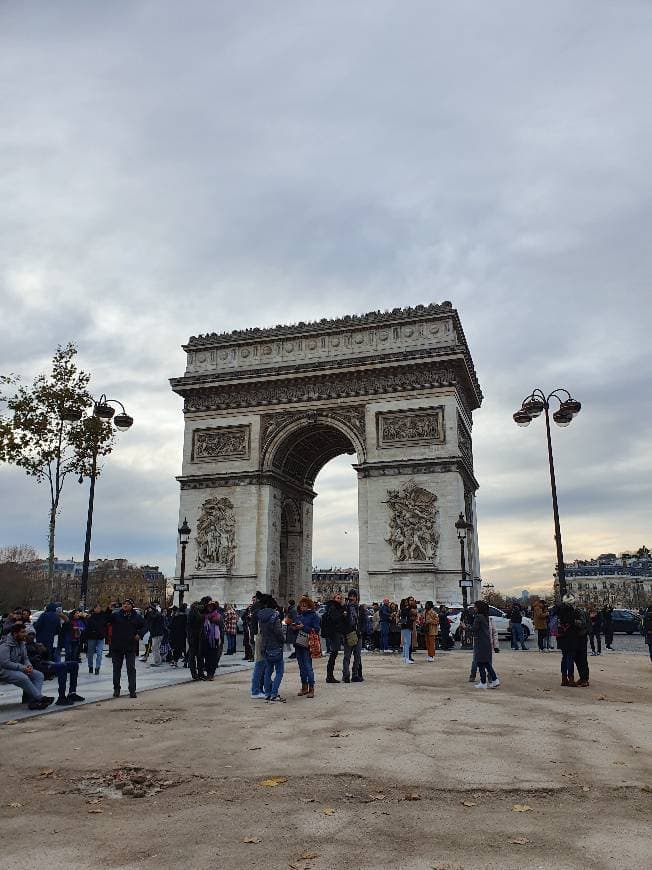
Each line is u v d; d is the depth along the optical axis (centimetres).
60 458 6219
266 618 2973
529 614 8356
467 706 2673
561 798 1499
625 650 6197
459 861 1150
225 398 9462
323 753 1912
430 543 8031
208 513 8975
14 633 2848
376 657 5062
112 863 1170
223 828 1337
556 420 6194
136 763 1872
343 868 1130
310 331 9244
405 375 8725
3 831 1350
